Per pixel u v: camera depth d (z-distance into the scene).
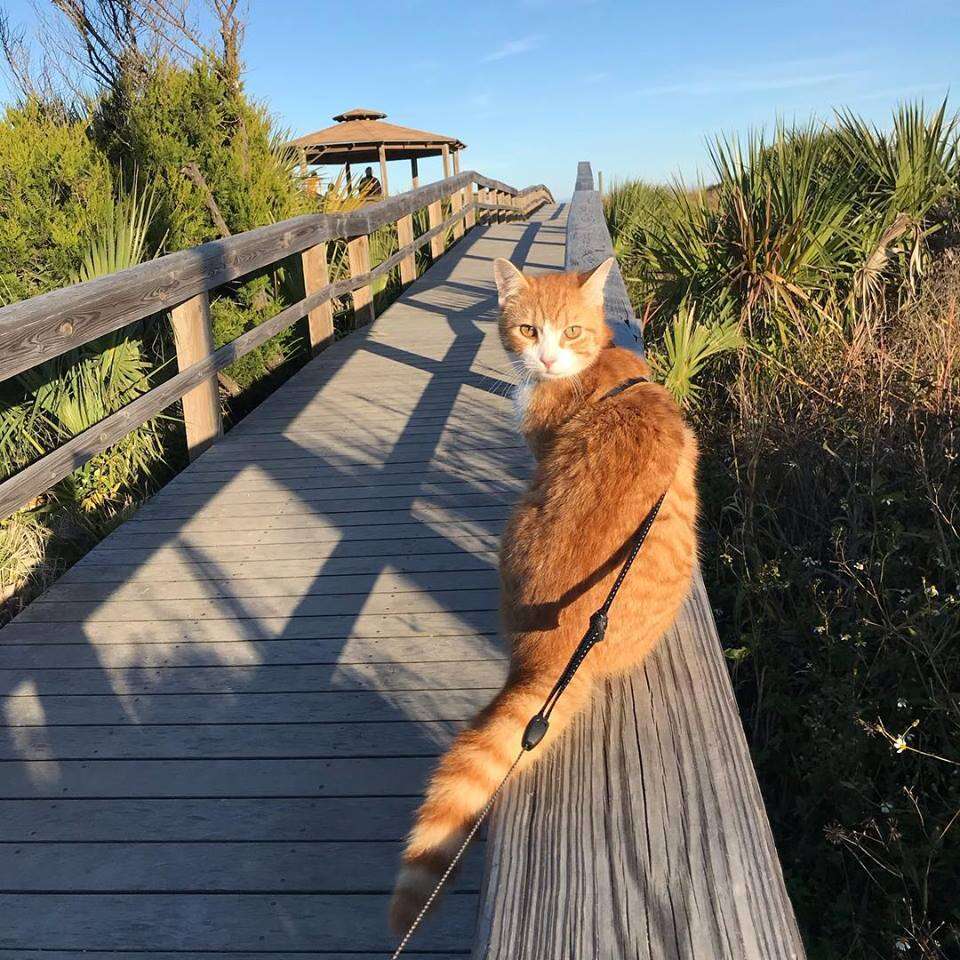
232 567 3.87
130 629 3.42
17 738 2.81
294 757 2.67
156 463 6.01
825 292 6.92
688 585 2.23
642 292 8.27
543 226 17.69
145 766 2.66
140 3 10.21
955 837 2.73
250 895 2.20
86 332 4.28
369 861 2.28
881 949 2.66
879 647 3.43
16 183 6.28
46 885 2.26
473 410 5.76
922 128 7.32
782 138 6.96
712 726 1.78
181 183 7.78
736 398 5.61
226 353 5.73
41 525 5.04
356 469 4.91
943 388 4.71
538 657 1.93
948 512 3.97
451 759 1.65
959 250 6.83
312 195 10.02
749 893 1.35
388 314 9.12
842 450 4.68
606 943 1.27
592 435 2.26
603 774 1.65
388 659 3.12
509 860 1.45
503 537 2.29
